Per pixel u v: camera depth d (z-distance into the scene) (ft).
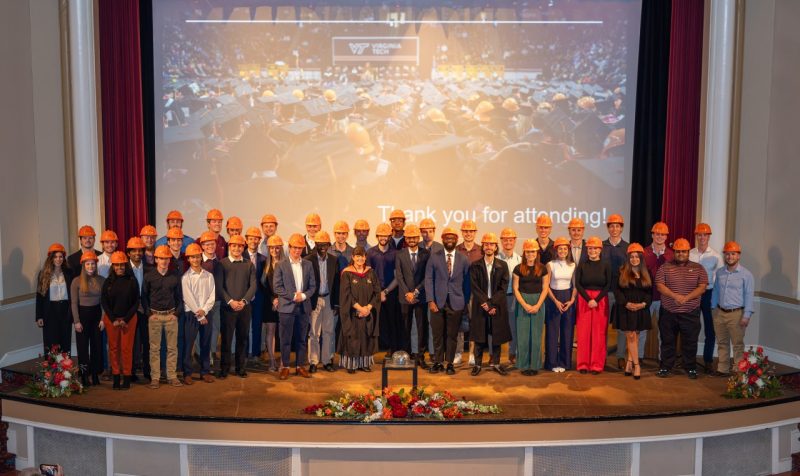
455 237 29.50
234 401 26.48
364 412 24.97
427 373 29.89
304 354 29.66
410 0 33.37
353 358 29.84
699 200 33.40
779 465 27.58
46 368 27.35
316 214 31.48
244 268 28.99
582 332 30.07
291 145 33.88
